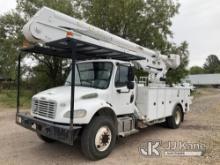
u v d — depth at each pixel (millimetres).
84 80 5730
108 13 18531
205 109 13219
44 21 5180
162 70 8938
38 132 4812
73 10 19578
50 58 18875
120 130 5531
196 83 68250
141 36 19875
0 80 26031
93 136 4664
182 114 8453
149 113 6434
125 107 5789
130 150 5445
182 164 4551
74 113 4457
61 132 4285
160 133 7121
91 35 6129
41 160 4785
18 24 19656
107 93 5258
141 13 19781
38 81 20500
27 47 5363
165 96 7293
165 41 20312
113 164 4566
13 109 12531
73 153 5223
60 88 5500
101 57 6270
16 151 5348
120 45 6938
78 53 5855
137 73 7230
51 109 4668
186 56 20781
